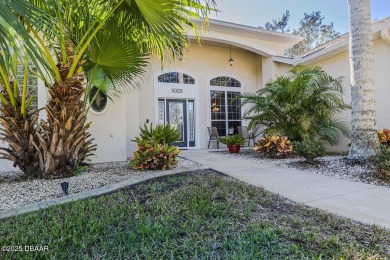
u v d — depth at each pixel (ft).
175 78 36.96
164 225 8.61
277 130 28.12
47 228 8.30
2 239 7.49
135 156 19.38
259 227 8.54
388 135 24.08
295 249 7.13
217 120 39.78
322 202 11.85
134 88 27.91
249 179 16.62
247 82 42.27
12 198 12.04
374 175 16.46
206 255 6.88
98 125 25.09
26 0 7.29
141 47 15.87
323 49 30.66
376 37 26.55
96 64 15.66
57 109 14.93
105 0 12.60
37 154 15.76
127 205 10.50
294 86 27.73
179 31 13.43
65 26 12.32
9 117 14.94
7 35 5.93
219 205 10.57
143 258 6.72
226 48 40.70
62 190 12.92
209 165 21.95
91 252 6.96
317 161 22.00
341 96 28.81
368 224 9.16
